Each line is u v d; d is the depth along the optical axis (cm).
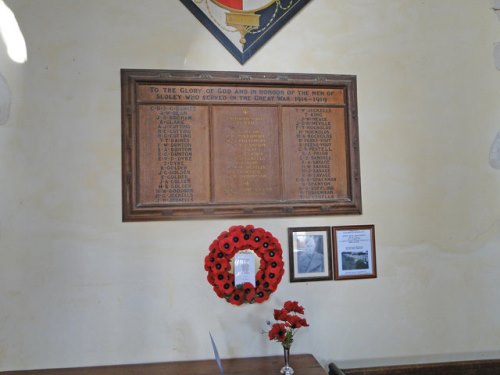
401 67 242
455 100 245
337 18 239
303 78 231
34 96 212
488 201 243
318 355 221
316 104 233
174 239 214
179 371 196
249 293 211
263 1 233
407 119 240
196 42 225
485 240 240
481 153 245
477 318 235
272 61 230
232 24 229
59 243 207
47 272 206
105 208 212
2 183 205
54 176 210
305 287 223
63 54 216
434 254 235
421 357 229
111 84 217
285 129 229
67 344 204
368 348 225
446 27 248
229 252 210
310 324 222
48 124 212
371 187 233
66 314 205
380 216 233
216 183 221
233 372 193
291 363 204
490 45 250
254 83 227
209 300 214
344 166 233
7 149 207
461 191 241
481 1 252
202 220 217
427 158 240
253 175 224
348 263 227
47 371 198
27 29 214
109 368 201
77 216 210
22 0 215
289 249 222
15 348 201
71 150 212
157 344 209
